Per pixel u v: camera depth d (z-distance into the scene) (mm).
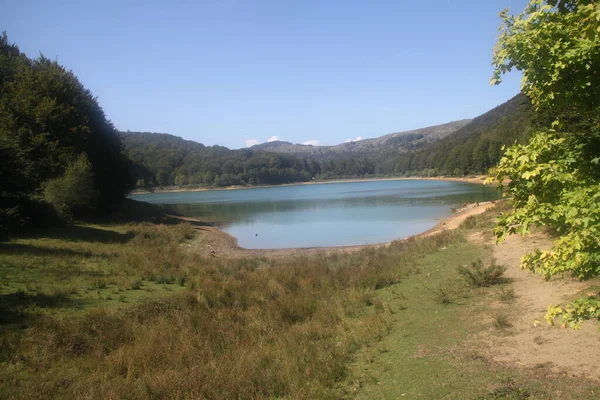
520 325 6543
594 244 3031
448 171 125562
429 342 6680
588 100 3307
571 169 3260
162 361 6645
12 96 32656
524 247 11844
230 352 7172
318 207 57625
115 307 9695
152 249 20328
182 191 133875
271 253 23422
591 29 2721
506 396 4492
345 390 5539
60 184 29047
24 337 7156
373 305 9969
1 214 21047
